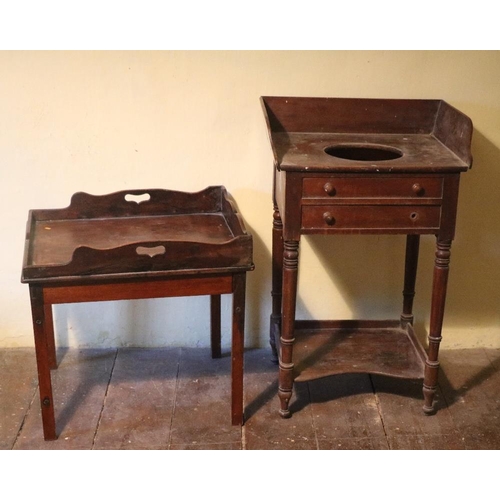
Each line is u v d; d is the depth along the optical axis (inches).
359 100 99.7
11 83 97.3
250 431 94.0
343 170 83.3
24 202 103.7
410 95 101.2
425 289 111.6
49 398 89.6
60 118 99.7
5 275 107.6
